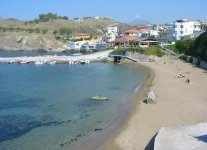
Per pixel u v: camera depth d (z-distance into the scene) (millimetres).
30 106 59969
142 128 42719
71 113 53656
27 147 38250
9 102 63781
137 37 195625
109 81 89938
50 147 37969
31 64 152750
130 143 37781
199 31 178125
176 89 67062
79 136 41688
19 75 111000
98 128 44750
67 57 160625
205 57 110812
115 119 48531
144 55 144250
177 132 37438
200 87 67750
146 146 36500
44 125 47250
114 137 40188
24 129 45469
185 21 189625
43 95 70688
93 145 38188
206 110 48812
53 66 141375
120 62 147250
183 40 151875
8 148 38094
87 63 150000
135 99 61062
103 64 144125
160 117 46812
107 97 66125
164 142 34344
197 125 40094
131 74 104625
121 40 185125
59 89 78375
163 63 128500
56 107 58500
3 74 114562
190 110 49312
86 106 58438
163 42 181750
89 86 81812
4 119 50875
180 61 129250
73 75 107312
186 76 85125
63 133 43125
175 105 53125
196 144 33812
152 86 72938
